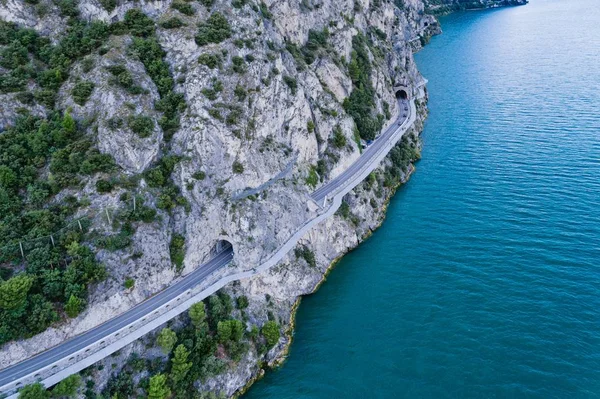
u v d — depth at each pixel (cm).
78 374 6662
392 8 18962
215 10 10131
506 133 15012
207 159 8912
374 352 8019
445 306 8662
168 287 8188
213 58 9394
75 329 7138
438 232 10712
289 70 11175
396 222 11450
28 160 8094
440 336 8081
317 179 11094
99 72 8888
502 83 19925
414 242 10569
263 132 9775
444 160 13988
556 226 10100
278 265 9231
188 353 7288
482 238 10181
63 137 8294
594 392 6794
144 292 7856
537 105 16900
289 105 10469
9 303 6581
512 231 10194
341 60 13625
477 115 16875
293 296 9344
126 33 9619
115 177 8156
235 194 9025
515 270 9131
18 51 8912
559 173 12100
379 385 7438
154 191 8456
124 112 8594
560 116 15612
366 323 8650
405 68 18312
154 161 8738
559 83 18862
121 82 8788
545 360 7356
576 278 8700
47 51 9181
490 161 13412
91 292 7312
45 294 7056
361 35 15175
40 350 6862
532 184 11825
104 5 9688
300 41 12619
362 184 11862
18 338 6725
